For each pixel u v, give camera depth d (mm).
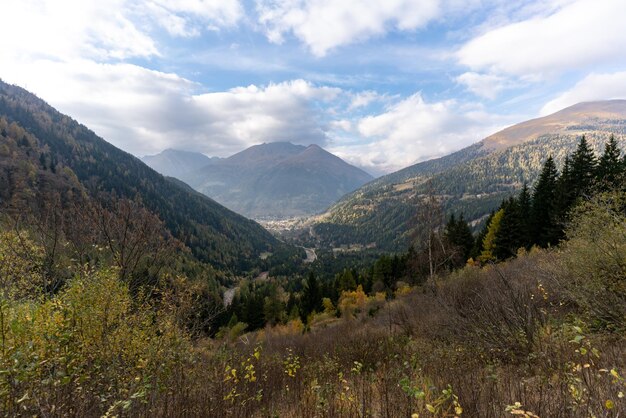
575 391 2682
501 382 4297
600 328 5816
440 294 12039
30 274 9102
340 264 147875
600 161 29938
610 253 6910
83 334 4898
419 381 4207
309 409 4496
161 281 9023
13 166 89438
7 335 3473
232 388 4867
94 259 9234
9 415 2857
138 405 3691
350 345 11008
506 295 6848
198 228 162500
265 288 94375
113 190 128250
